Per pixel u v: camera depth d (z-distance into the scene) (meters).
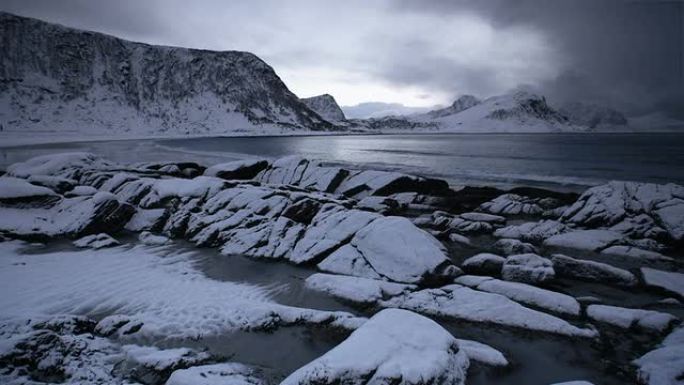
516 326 8.72
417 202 23.00
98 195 16.61
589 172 37.69
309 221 16.58
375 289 10.36
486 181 32.56
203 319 9.09
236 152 62.84
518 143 107.88
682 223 15.19
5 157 50.06
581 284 11.41
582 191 27.75
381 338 6.95
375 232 12.92
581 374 7.25
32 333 7.29
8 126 116.38
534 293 9.91
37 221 15.95
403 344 6.82
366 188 24.73
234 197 17.61
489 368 7.27
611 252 14.11
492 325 8.83
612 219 16.88
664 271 12.27
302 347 8.07
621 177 34.25
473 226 17.45
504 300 9.43
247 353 7.82
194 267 12.77
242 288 11.07
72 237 15.41
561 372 7.29
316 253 13.07
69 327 8.20
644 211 16.92
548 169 40.19
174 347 8.00
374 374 6.15
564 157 55.31
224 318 9.14
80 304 9.85
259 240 14.33
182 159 48.72
